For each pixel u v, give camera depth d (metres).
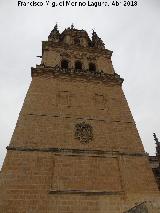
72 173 25.42
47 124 29.27
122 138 29.98
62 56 42.44
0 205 21.75
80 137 28.95
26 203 22.36
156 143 41.25
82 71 38.41
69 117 30.84
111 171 26.47
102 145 28.77
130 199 24.39
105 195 24.34
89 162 26.75
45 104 31.59
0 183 23.00
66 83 35.69
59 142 27.83
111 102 34.53
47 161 25.69
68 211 22.69
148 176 26.61
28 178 23.94
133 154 28.39
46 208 22.42
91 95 34.91
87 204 23.45
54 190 23.66
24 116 29.36
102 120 31.61
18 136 27.11
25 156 25.50
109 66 42.41
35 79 34.91
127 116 32.88
